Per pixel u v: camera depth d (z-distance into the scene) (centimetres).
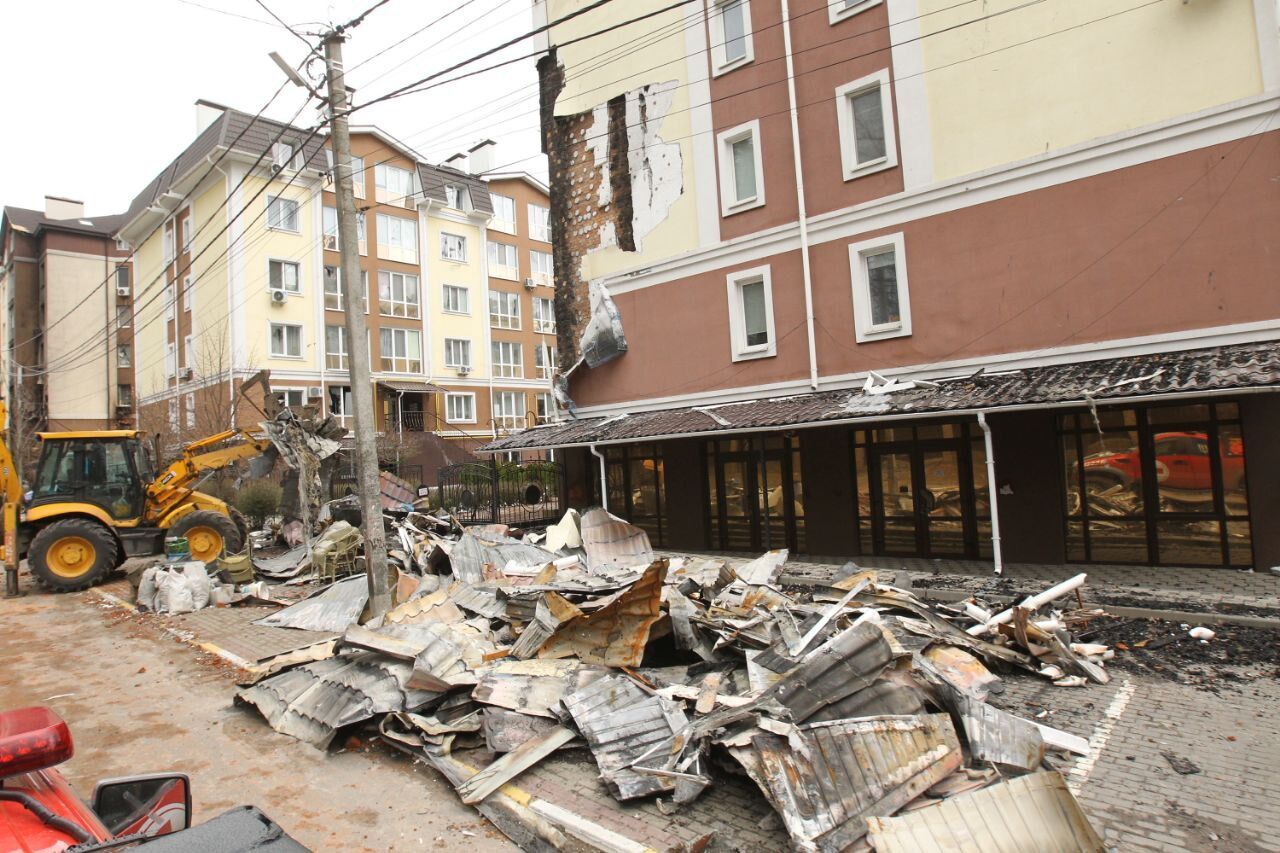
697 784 423
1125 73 999
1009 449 1088
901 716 443
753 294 1395
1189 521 970
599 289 1570
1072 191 1037
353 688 582
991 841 337
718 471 1433
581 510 1559
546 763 496
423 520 1522
